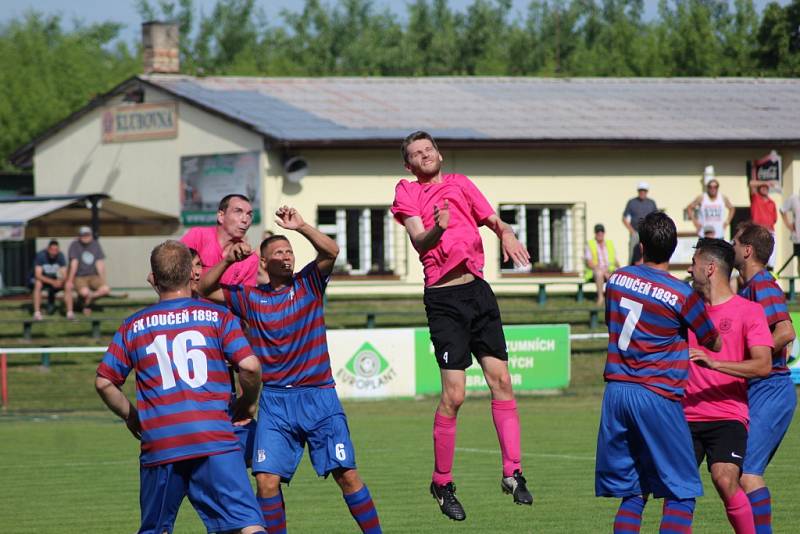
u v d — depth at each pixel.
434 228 21.58
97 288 73.50
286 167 78.88
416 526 28.12
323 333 22.95
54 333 70.31
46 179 98.56
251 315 22.72
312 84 93.44
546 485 34.06
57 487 35.19
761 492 23.47
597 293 77.00
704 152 86.31
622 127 86.12
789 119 90.69
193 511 31.94
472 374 61.50
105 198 76.50
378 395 58.69
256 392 20.81
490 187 83.19
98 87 148.62
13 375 63.88
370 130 80.50
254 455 22.78
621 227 85.44
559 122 86.44
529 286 84.00
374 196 80.88
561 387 61.06
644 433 21.28
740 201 86.88
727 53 166.75
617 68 173.88
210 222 83.88
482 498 32.00
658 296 21.30
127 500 32.78
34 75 143.25
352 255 81.38
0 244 100.94
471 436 46.53
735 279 60.19
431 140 22.97
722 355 22.75
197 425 19.84
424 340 59.50
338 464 22.64
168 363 19.98
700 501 31.14
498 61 183.12
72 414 56.75
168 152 87.44
